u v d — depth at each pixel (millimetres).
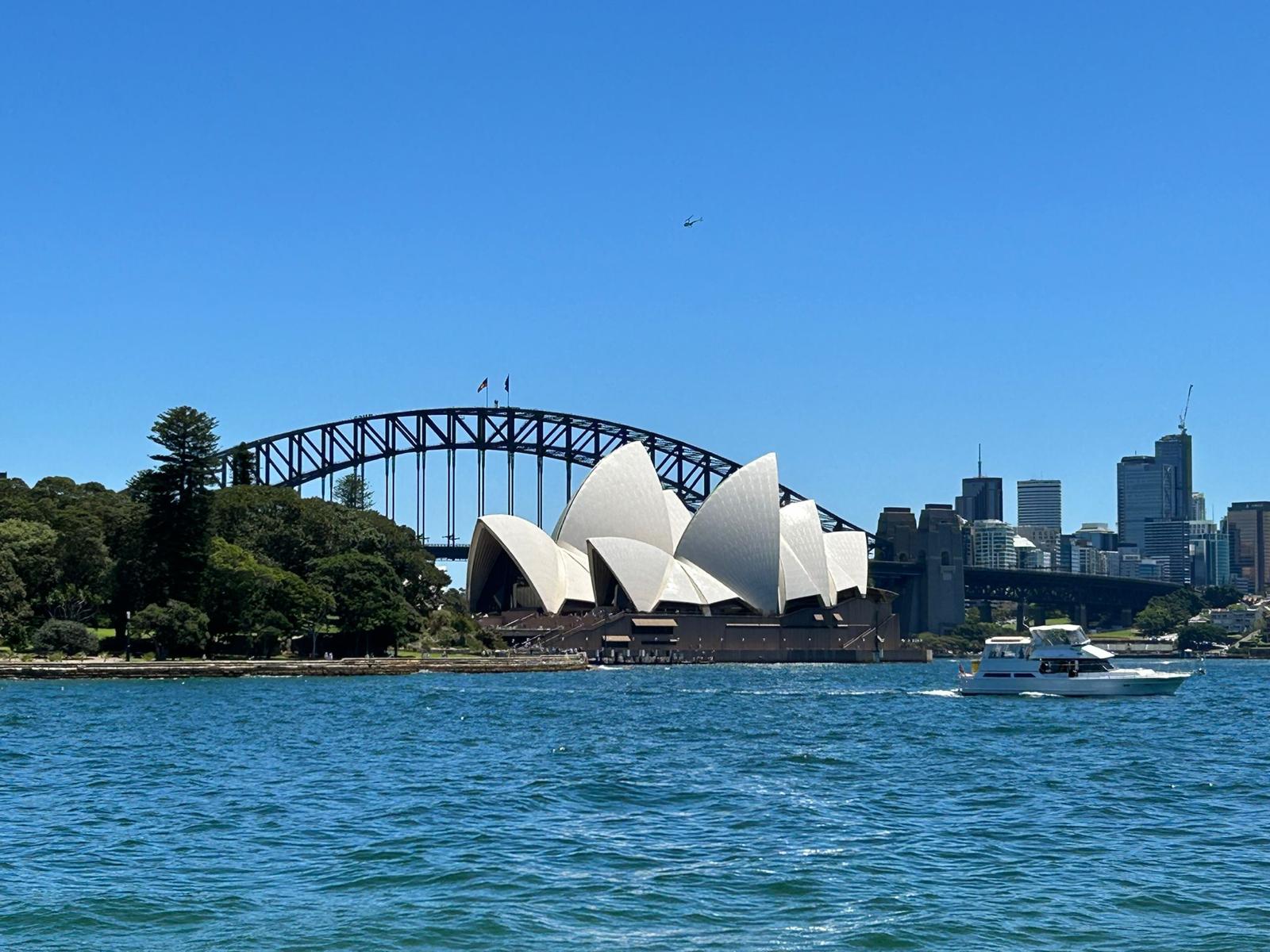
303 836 46188
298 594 161000
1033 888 38906
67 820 49594
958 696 124562
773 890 38469
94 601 162375
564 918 35656
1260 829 48469
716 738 80750
